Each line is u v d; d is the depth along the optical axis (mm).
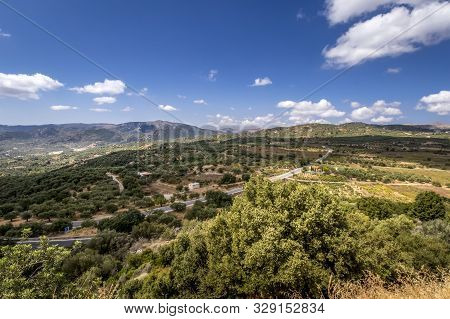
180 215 57531
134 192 71250
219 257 15188
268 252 12398
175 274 17734
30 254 8250
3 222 55781
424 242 23156
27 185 79812
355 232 15742
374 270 13484
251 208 15438
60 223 50969
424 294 6086
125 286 20219
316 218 13977
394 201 65812
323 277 11969
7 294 7336
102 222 52781
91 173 87312
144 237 45250
